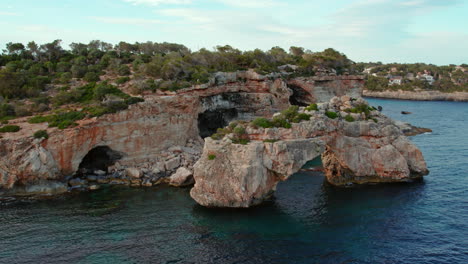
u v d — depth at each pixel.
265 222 37.50
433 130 95.50
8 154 45.72
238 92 78.81
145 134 58.03
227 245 32.88
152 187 49.47
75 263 29.94
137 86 62.38
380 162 49.00
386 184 48.88
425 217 38.25
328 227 36.31
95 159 57.12
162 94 63.50
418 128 96.12
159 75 70.50
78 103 59.44
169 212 40.53
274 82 80.81
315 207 41.47
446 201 42.44
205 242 33.44
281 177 42.69
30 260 30.36
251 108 79.25
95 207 42.12
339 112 49.19
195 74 71.69
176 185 49.88
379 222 37.25
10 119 52.78
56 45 89.38
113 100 55.66
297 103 98.81
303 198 44.41
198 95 68.00
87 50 96.56
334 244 32.88
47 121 51.62
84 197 45.44
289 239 33.88
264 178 41.78
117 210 41.22
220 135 43.38
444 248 31.95
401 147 50.16
